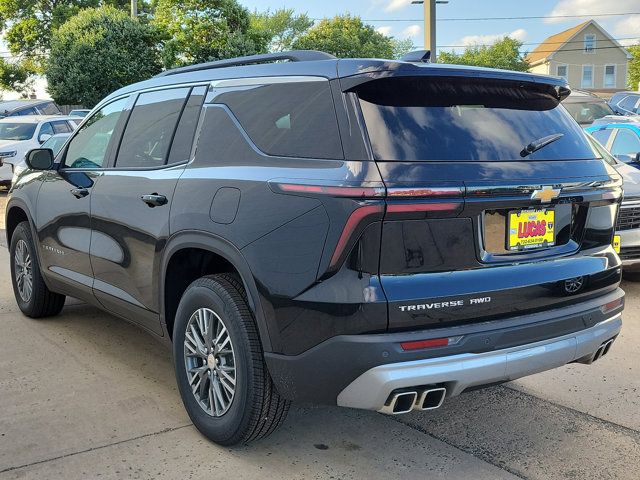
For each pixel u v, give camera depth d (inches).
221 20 1179.9
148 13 1808.6
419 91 117.6
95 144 179.6
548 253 122.5
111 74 1144.8
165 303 144.3
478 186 110.2
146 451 129.4
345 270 106.7
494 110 124.4
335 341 107.2
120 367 174.6
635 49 2097.7
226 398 128.7
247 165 125.0
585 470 125.0
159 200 142.0
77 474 120.4
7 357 181.2
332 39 2074.3
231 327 123.2
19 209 216.2
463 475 122.7
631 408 154.3
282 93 126.0
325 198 108.3
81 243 176.6
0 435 135.3
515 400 158.4
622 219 251.3
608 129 344.8
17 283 220.2
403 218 106.1
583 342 124.0
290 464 125.9
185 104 148.9
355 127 111.0
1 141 613.9
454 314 109.9
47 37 1727.4
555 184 119.3
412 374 106.3
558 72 2122.3
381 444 134.9
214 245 125.7
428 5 759.7
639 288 270.8
